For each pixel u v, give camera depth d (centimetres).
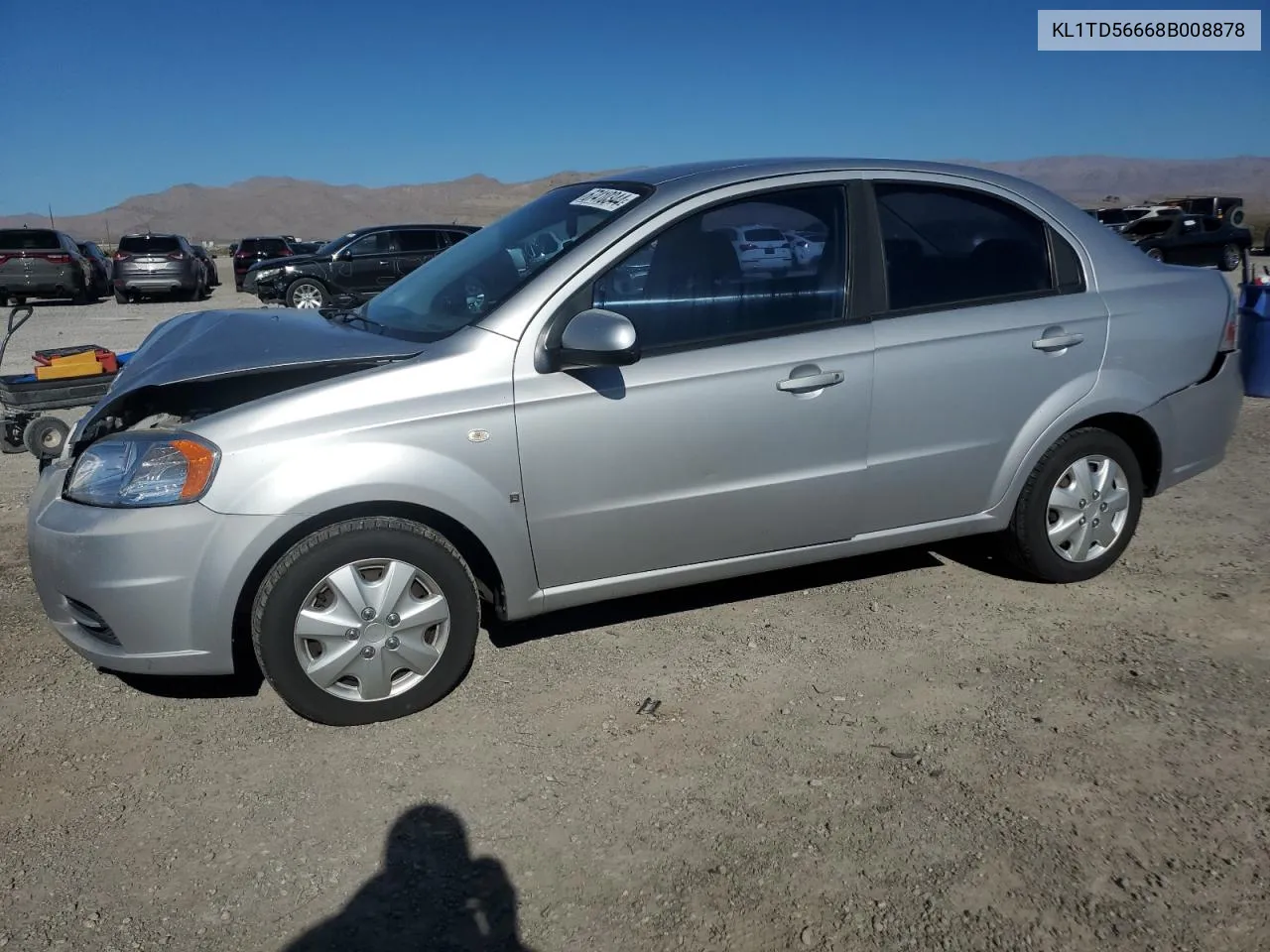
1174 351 440
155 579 314
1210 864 270
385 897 262
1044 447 422
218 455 314
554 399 343
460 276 404
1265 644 397
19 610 438
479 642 407
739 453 370
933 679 372
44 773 319
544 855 278
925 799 299
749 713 350
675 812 295
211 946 246
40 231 2248
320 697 335
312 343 363
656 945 245
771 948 243
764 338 373
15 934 249
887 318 391
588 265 353
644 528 365
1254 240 3669
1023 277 418
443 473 331
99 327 1677
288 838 286
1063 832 283
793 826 288
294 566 323
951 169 417
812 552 399
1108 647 396
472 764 321
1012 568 465
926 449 401
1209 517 546
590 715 350
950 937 245
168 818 296
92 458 330
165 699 364
